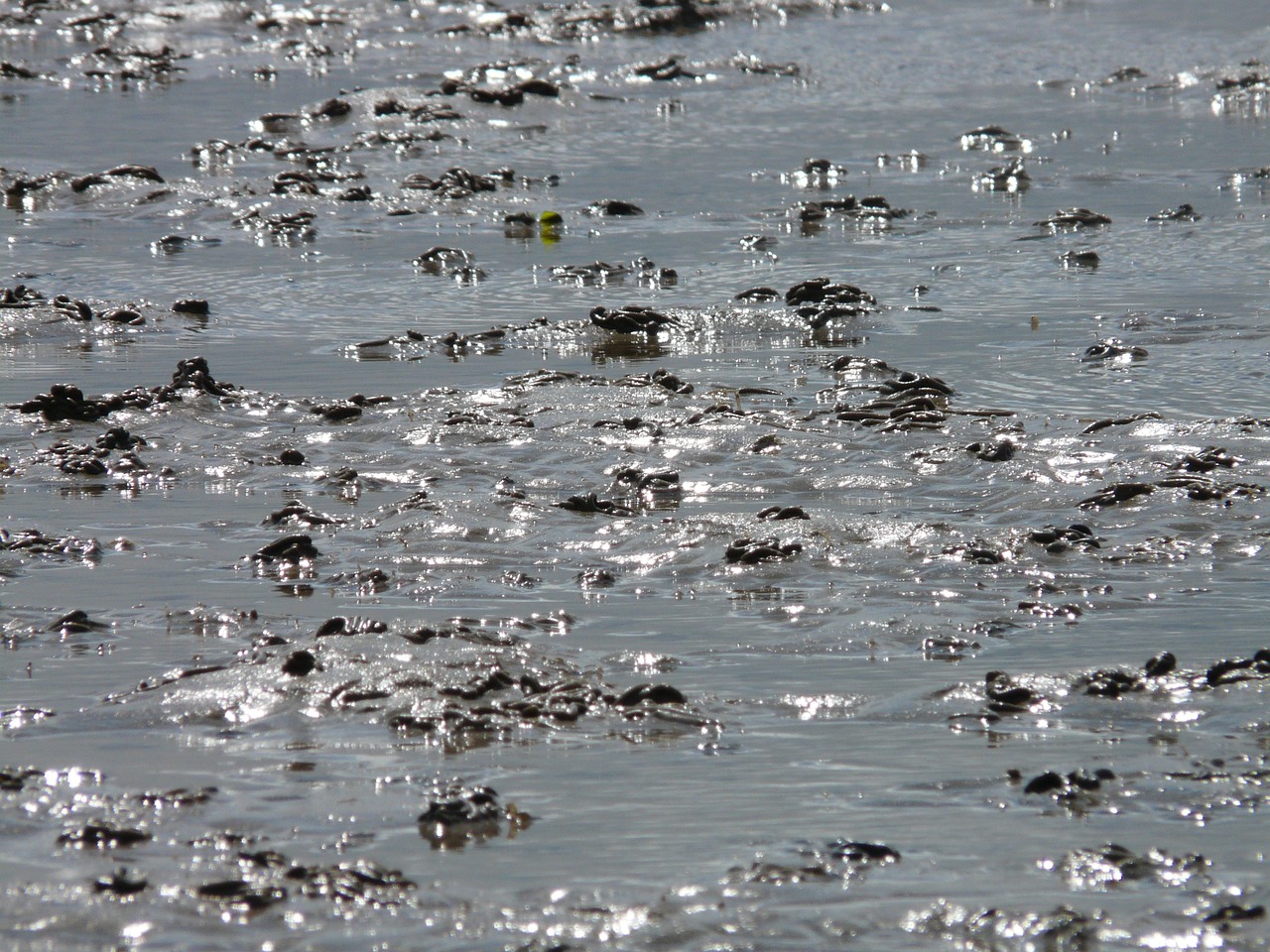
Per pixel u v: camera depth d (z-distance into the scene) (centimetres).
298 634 2691
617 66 12988
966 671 2500
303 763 2164
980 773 2134
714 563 3066
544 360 5147
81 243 7306
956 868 1875
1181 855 1894
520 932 1744
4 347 5300
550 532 3256
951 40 14500
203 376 4594
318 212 8000
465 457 3906
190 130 10312
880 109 11438
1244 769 2130
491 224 7806
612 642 2661
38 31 14725
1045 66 13088
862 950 1711
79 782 2109
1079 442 3884
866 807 2034
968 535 3159
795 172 9138
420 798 2061
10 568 3103
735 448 3928
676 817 2009
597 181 8925
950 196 8381
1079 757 2177
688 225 7712
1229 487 3453
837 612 2780
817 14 16038
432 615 2809
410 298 6175
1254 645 2609
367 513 3481
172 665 2558
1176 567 3025
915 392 4478
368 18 15362
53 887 1831
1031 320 5578
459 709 2306
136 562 3145
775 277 6462
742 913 1777
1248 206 7775
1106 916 1764
